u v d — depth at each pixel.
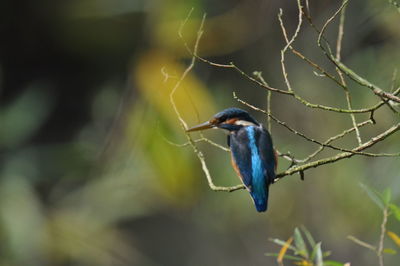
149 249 16.06
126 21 16.52
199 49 12.93
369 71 10.41
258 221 12.84
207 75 13.19
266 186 6.45
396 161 9.82
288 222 11.79
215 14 13.15
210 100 10.69
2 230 12.53
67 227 12.88
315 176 11.04
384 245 10.66
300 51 12.05
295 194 11.50
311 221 11.41
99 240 12.99
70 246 12.79
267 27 12.62
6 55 18.09
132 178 11.89
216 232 14.28
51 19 17.59
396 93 5.45
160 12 12.90
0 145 14.12
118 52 17.23
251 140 6.67
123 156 12.09
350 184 10.51
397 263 10.67
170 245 16.05
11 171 13.98
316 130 11.18
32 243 12.52
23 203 13.02
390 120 10.14
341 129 10.89
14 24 17.78
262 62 12.78
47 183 14.46
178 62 12.69
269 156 6.56
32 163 14.28
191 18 12.70
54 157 14.56
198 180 11.22
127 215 13.17
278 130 11.79
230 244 14.16
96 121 15.64
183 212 14.70
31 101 14.67
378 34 11.27
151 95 10.55
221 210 12.31
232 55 13.13
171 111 10.26
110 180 12.22
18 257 12.38
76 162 14.59
